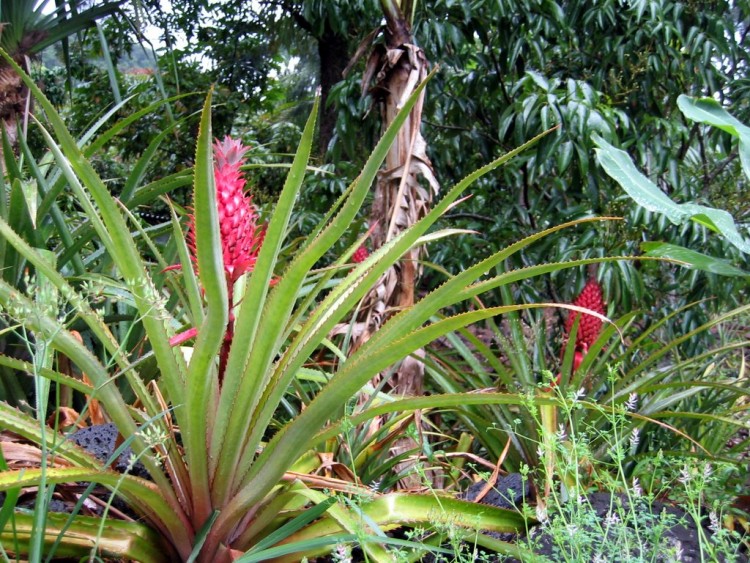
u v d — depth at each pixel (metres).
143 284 1.16
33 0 2.99
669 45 3.49
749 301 3.81
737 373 3.30
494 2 3.33
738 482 2.02
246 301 1.17
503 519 1.49
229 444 1.26
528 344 2.54
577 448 1.27
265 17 8.92
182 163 7.73
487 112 3.99
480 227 3.81
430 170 2.46
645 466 1.91
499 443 2.26
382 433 2.05
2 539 1.20
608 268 3.05
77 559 1.34
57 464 1.40
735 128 2.39
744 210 3.71
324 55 7.90
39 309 1.10
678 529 1.60
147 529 1.34
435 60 3.65
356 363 1.22
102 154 7.78
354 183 1.15
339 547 1.17
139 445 1.27
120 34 6.28
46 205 2.17
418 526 1.39
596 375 2.31
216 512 1.30
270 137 9.01
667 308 3.61
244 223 1.30
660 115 3.69
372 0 3.88
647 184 2.39
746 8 4.00
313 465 1.67
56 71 9.14
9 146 2.38
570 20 3.58
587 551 1.29
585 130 2.97
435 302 1.30
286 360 1.37
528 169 3.42
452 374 2.51
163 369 1.24
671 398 2.19
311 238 1.42
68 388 2.05
